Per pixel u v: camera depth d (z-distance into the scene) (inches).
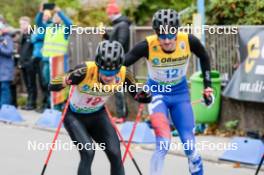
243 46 906.1
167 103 606.2
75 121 545.6
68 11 1427.2
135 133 906.7
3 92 1198.3
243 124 918.4
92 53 1133.7
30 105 1213.7
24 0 1572.3
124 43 975.6
